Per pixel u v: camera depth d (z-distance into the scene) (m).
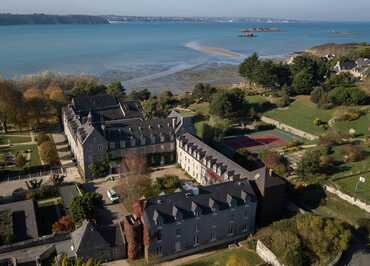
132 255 71.69
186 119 119.62
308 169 96.88
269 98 186.50
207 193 77.19
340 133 127.06
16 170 111.19
